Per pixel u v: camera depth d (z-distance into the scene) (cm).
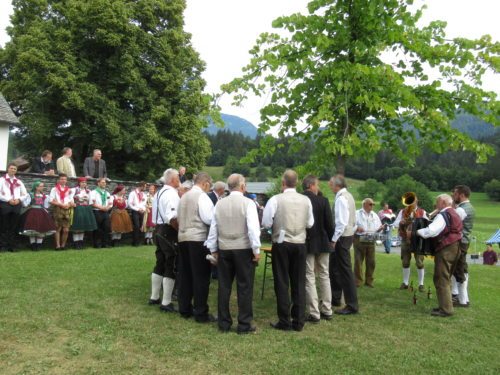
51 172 1166
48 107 2331
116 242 1289
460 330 578
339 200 631
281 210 555
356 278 872
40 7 2534
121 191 1266
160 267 625
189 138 2472
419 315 644
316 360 448
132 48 2298
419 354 480
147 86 2411
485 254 2097
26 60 2162
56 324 515
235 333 523
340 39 727
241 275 534
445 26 747
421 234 645
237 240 536
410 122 744
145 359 431
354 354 471
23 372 390
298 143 835
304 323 574
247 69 753
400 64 770
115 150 2414
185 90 2525
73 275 764
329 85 732
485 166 9662
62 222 1089
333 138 677
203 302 564
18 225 1045
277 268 553
